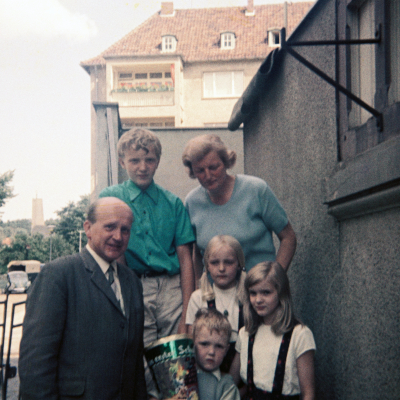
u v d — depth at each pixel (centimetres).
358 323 213
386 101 192
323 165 266
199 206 270
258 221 262
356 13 230
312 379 212
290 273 338
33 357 162
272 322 220
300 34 312
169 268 248
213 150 244
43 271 173
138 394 191
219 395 211
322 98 267
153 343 199
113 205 182
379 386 190
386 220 188
